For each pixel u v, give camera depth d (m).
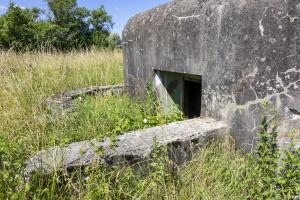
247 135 2.79
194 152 2.76
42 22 19.27
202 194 2.34
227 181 2.52
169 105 4.39
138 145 2.57
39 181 2.14
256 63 2.62
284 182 2.27
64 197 2.16
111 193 2.24
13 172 2.15
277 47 2.44
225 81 2.96
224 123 3.04
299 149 2.27
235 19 2.76
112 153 2.41
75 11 22.92
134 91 5.19
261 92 2.61
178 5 3.70
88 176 2.26
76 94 5.21
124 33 5.38
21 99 4.33
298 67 2.32
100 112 4.27
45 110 4.05
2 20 17.31
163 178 2.33
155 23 4.20
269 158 2.42
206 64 3.21
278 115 2.51
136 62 4.99
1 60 5.95
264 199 2.35
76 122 3.98
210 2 3.11
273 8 2.42
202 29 3.21
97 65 7.66
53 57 7.12
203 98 3.35
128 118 4.02
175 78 4.28
